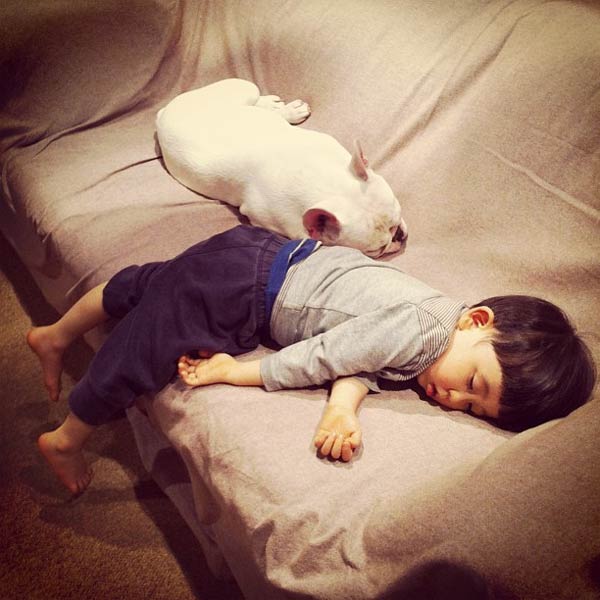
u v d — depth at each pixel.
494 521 0.78
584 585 0.73
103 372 1.11
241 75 1.76
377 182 1.33
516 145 1.28
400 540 0.82
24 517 1.38
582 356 1.03
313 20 1.62
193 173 1.48
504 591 0.73
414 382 1.14
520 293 1.23
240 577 1.12
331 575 0.85
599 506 0.78
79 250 1.39
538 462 0.83
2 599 1.26
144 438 1.38
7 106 1.62
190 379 1.08
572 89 1.22
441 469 0.96
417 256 1.35
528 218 1.26
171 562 1.32
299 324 1.13
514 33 1.33
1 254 1.96
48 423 1.54
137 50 1.72
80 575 1.30
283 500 0.92
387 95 1.47
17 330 1.75
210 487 1.02
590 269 1.17
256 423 1.02
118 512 1.39
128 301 1.21
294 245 1.18
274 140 1.44
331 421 0.99
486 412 1.05
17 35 1.59
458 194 1.35
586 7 1.29
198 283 1.11
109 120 1.71
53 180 1.53
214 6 1.80
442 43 1.42
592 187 1.18
